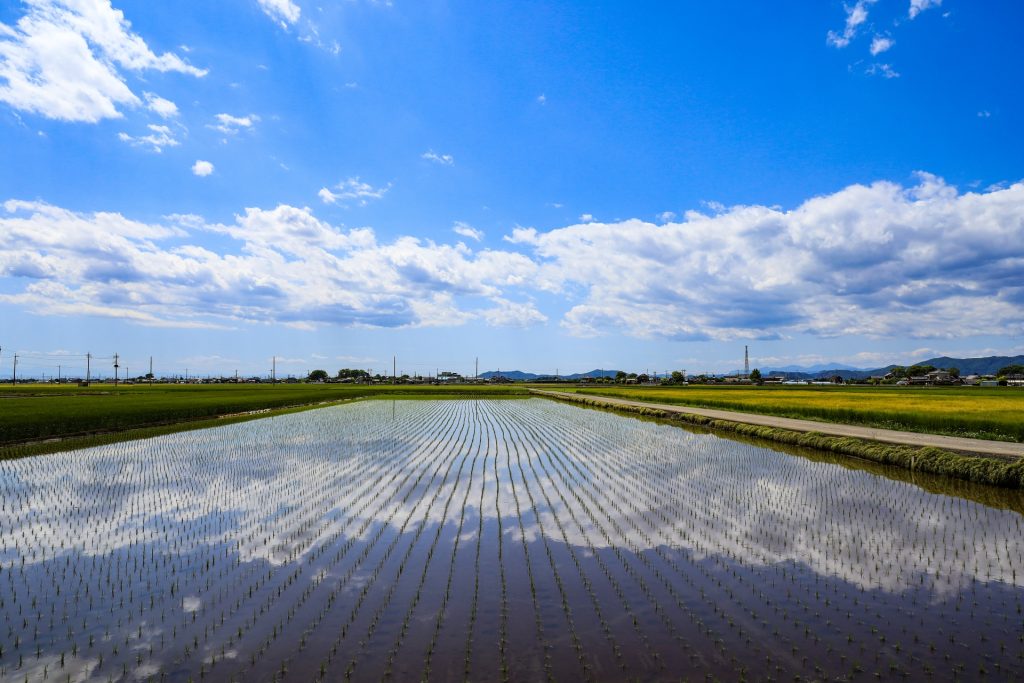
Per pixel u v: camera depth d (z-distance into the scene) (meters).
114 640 7.29
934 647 7.10
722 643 7.19
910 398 52.16
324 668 6.59
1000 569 9.77
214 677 6.43
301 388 104.00
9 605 8.32
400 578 9.29
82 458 21.50
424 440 27.70
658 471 19.11
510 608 8.17
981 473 17.02
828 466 20.34
